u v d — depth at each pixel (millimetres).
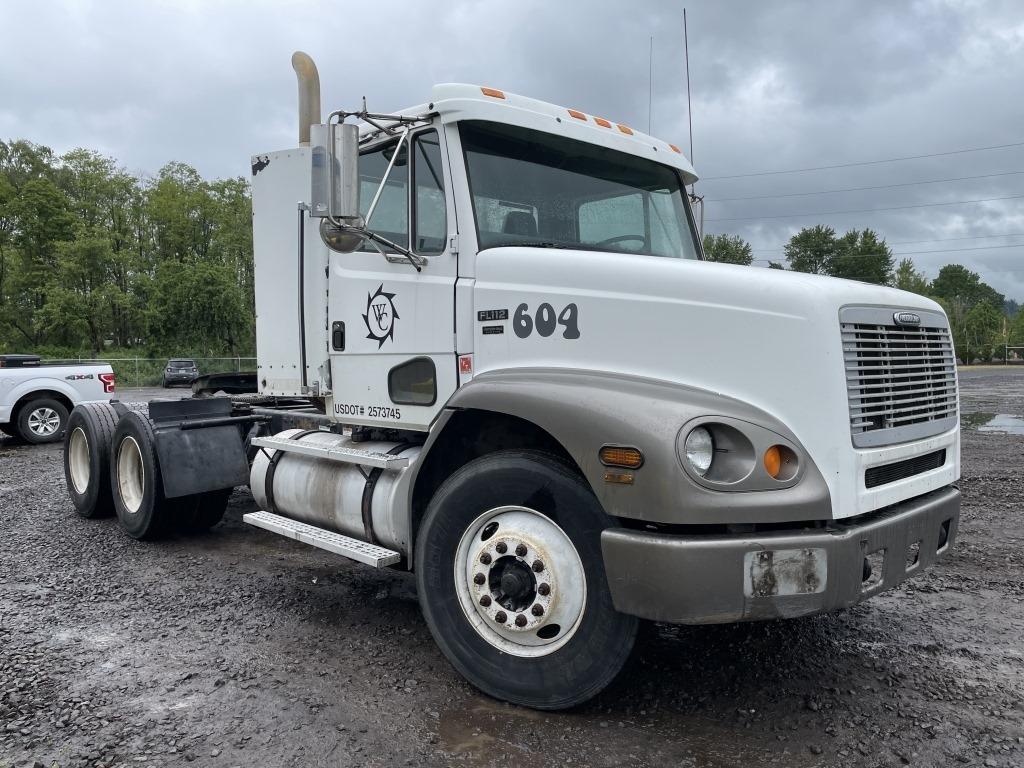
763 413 3092
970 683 3582
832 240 70562
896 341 3457
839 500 3031
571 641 3238
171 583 5277
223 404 6266
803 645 4055
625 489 2986
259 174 5316
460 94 3963
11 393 13242
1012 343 77000
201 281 52312
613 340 3439
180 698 3486
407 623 4477
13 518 7402
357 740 3107
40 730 3199
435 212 4102
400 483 4074
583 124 4457
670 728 3199
